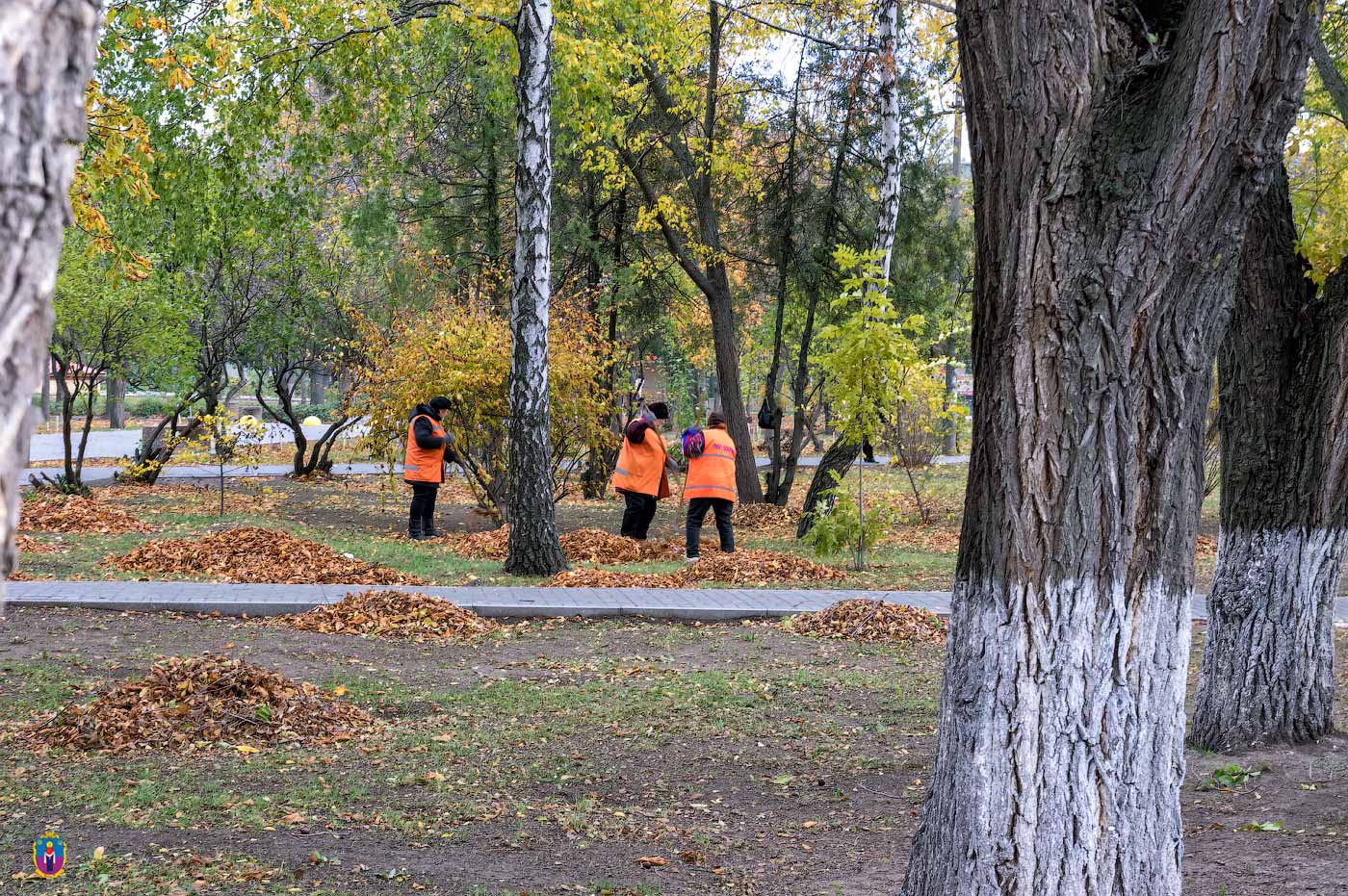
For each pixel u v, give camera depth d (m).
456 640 10.65
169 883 4.62
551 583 13.45
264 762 6.63
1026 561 3.34
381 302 26.16
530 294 13.96
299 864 4.98
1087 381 3.26
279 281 23.88
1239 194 3.22
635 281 24.44
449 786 6.41
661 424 18.52
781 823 6.01
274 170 15.94
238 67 13.55
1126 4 3.16
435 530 18.70
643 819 5.99
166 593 11.58
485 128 22.72
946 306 29.50
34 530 16.05
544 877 5.02
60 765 6.39
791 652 10.52
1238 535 7.25
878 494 25.55
